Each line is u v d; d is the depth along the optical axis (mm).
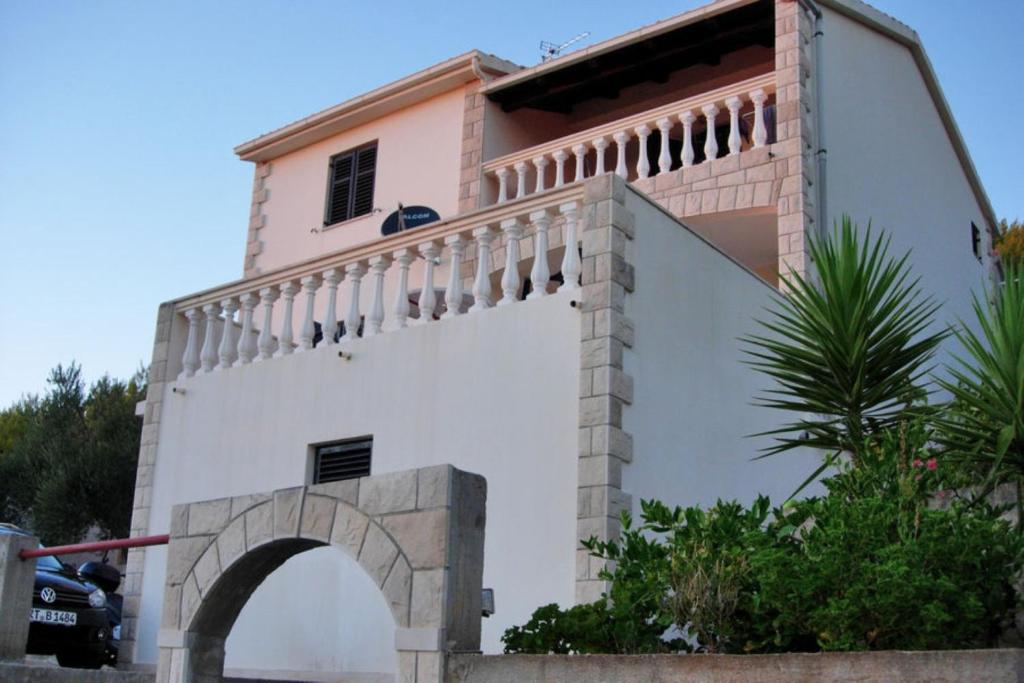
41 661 13016
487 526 10234
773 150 14695
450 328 11250
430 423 11070
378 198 19266
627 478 9758
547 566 9703
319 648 11211
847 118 15977
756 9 15953
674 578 6352
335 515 6938
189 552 7672
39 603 12250
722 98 15305
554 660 5895
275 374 12734
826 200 14836
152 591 13062
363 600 11062
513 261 11055
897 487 6730
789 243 14164
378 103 19359
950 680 4844
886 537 6012
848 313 8531
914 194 17625
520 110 19141
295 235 20297
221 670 7598
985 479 7477
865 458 7309
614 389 9812
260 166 21250
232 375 13195
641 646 6652
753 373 12086
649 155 18062
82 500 26062
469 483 6633
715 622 6207
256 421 12727
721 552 6336
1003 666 4746
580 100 19297
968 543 6020
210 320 13836
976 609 5707
